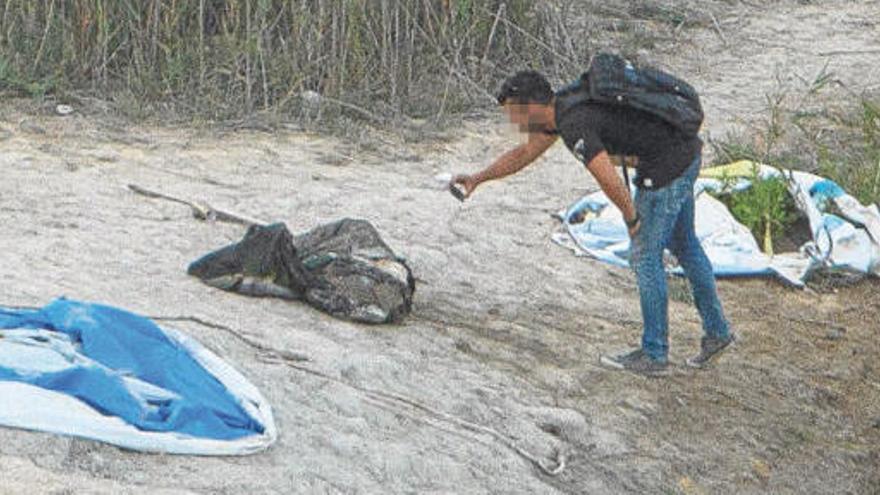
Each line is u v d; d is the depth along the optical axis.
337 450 12.16
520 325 15.90
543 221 18.89
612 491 13.29
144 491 10.62
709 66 25.86
